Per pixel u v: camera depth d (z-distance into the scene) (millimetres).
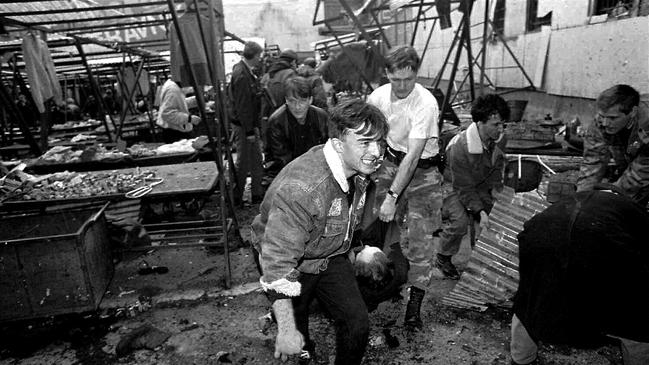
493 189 3418
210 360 2807
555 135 5152
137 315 3391
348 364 2016
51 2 4832
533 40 8523
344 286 2064
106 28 6078
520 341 2311
